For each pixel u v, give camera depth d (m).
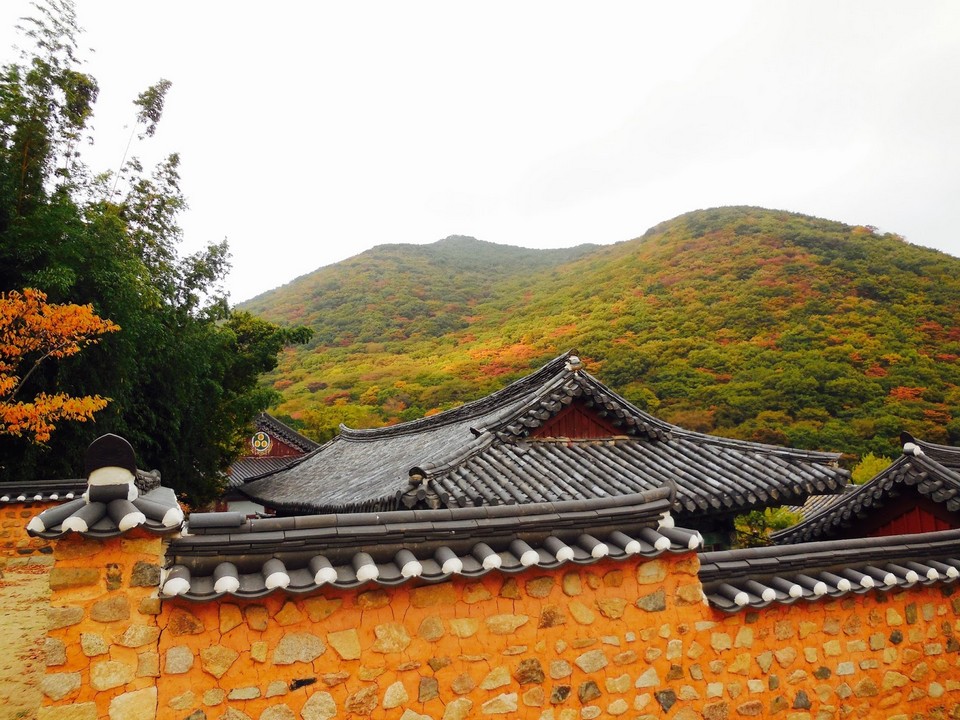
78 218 12.16
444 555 3.71
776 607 4.61
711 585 4.52
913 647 5.03
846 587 4.66
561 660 4.00
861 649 4.84
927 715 4.98
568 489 7.63
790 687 4.57
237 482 23.94
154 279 15.12
